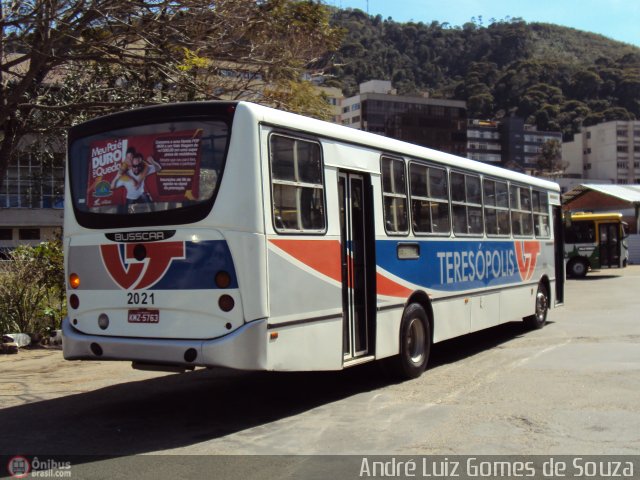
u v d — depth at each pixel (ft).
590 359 31.94
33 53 37.55
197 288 19.88
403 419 21.57
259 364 19.47
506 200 38.37
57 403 24.57
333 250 23.08
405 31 571.69
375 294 25.35
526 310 40.73
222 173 19.90
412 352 28.30
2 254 40.63
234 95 43.73
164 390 26.81
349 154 24.45
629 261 134.92
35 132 41.73
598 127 416.05
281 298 20.42
